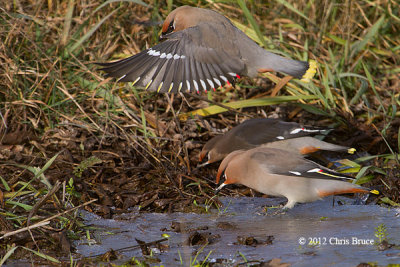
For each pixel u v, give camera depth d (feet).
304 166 30.78
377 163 36.47
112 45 45.78
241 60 29.25
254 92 44.11
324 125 41.01
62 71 42.09
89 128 37.78
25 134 36.73
